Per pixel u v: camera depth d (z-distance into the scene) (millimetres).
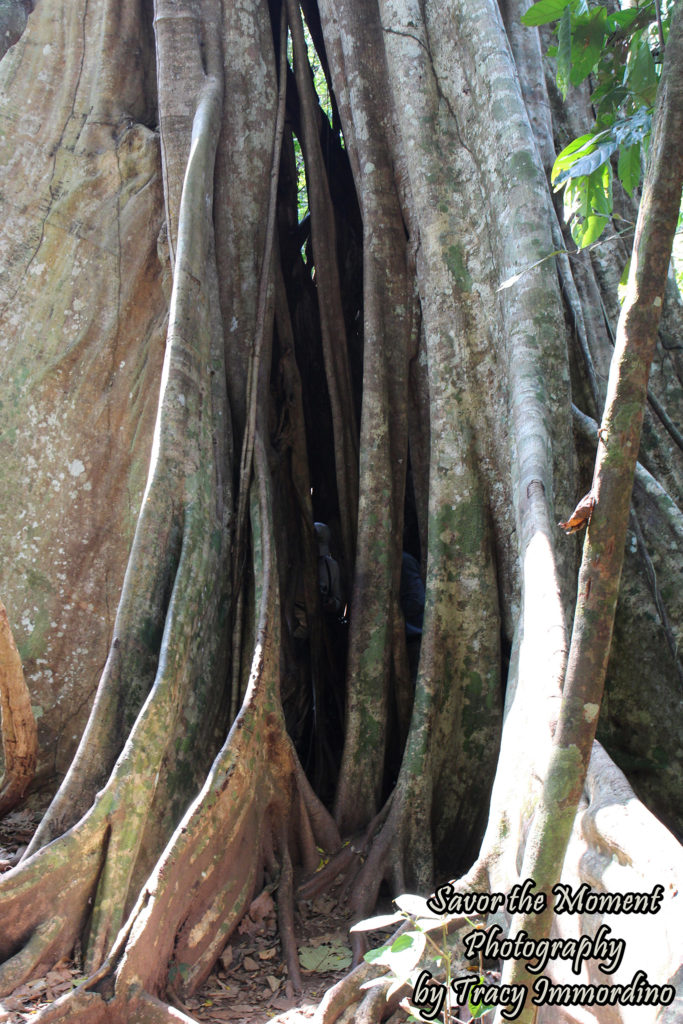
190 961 3654
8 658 4289
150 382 6109
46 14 6809
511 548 5086
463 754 4871
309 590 6258
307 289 7418
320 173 6773
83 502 5922
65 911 3574
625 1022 2146
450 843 4762
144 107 6770
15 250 6348
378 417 5766
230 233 6133
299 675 6242
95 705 4363
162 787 4184
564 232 6195
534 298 4875
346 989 3258
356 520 6277
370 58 6352
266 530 5277
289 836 4590
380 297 5992
